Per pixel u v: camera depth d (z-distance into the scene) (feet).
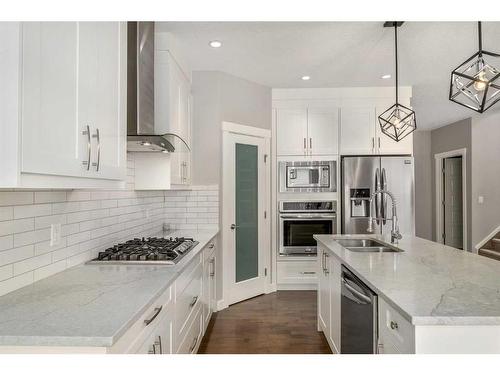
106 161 4.80
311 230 14.07
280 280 14.10
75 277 5.26
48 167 3.40
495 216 18.06
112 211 7.62
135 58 7.21
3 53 2.98
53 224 5.39
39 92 3.27
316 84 13.79
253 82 13.41
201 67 11.74
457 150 20.04
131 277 5.26
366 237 9.84
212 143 11.96
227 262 12.21
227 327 10.23
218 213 11.93
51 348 3.22
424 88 14.17
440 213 21.95
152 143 7.24
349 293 6.35
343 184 13.79
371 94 14.16
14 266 4.55
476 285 4.90
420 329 3.84
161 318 4.86
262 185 13.66
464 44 9.84
